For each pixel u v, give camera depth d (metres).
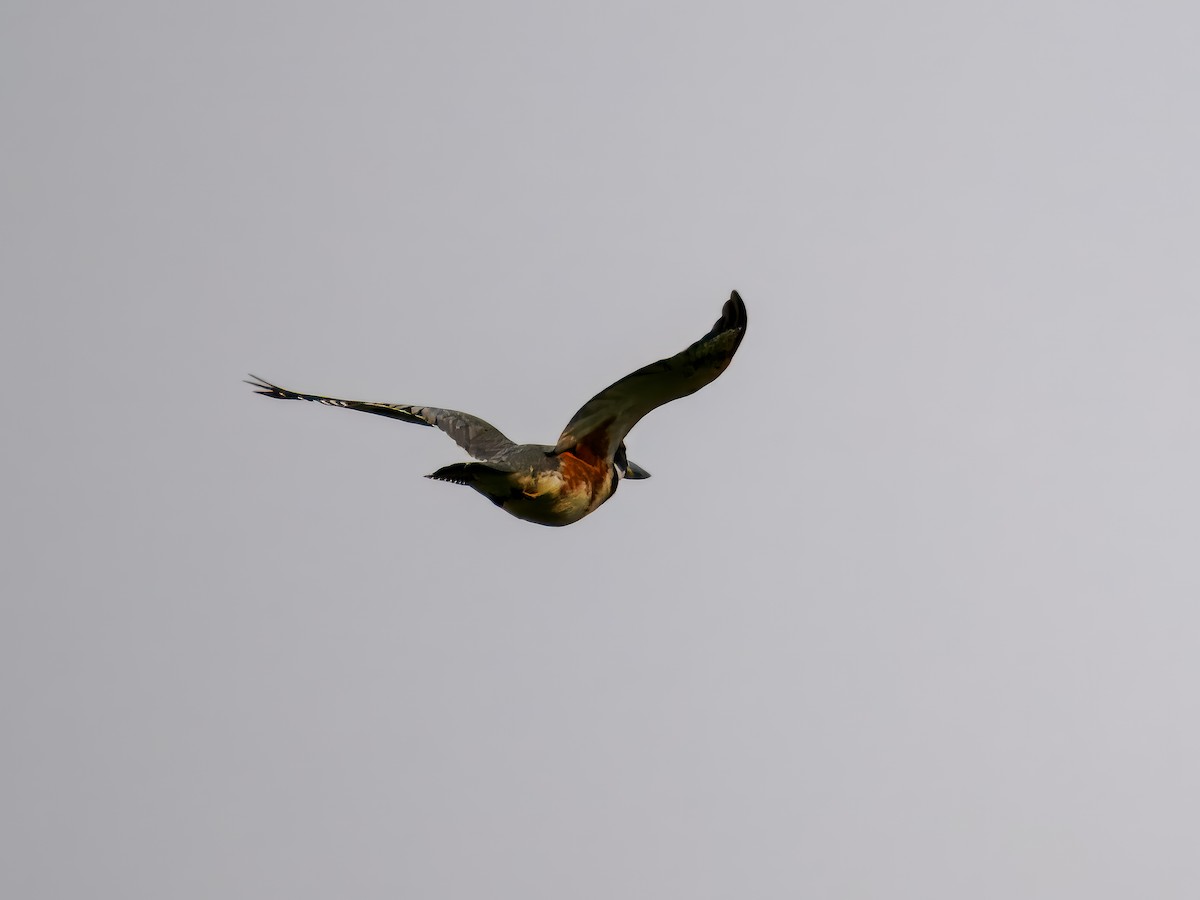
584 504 16.50
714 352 15.21
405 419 17.36
